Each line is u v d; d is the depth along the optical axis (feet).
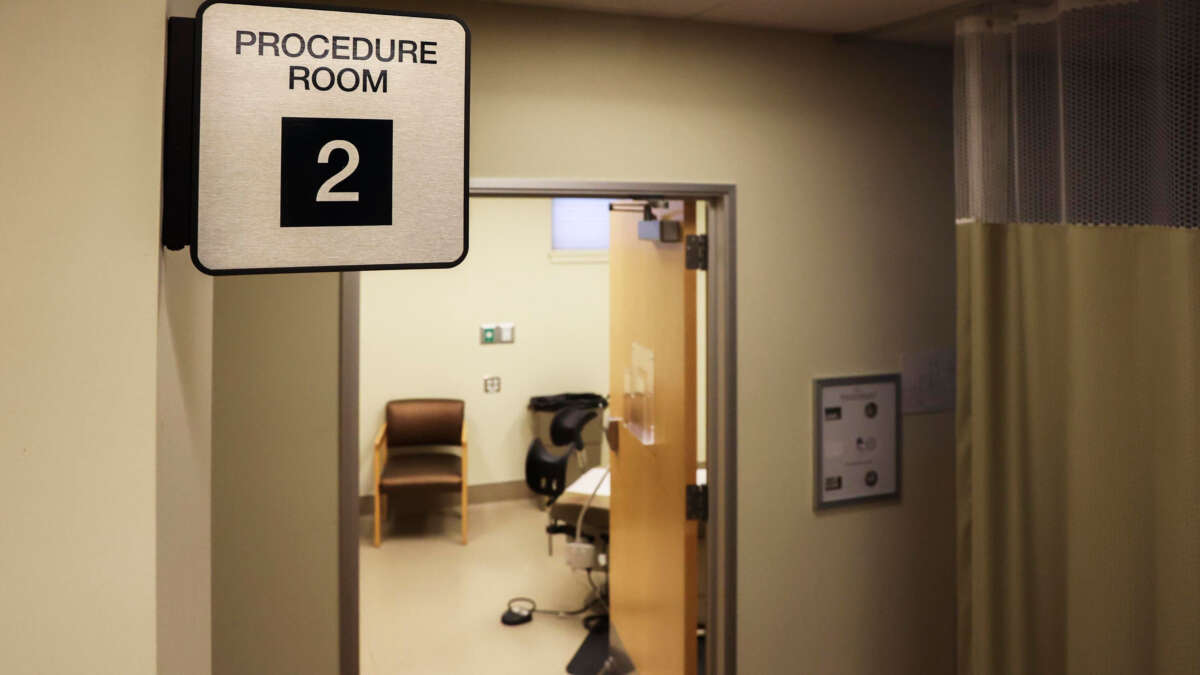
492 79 7.34
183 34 2.67
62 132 2.31
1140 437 6.21
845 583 8.93
